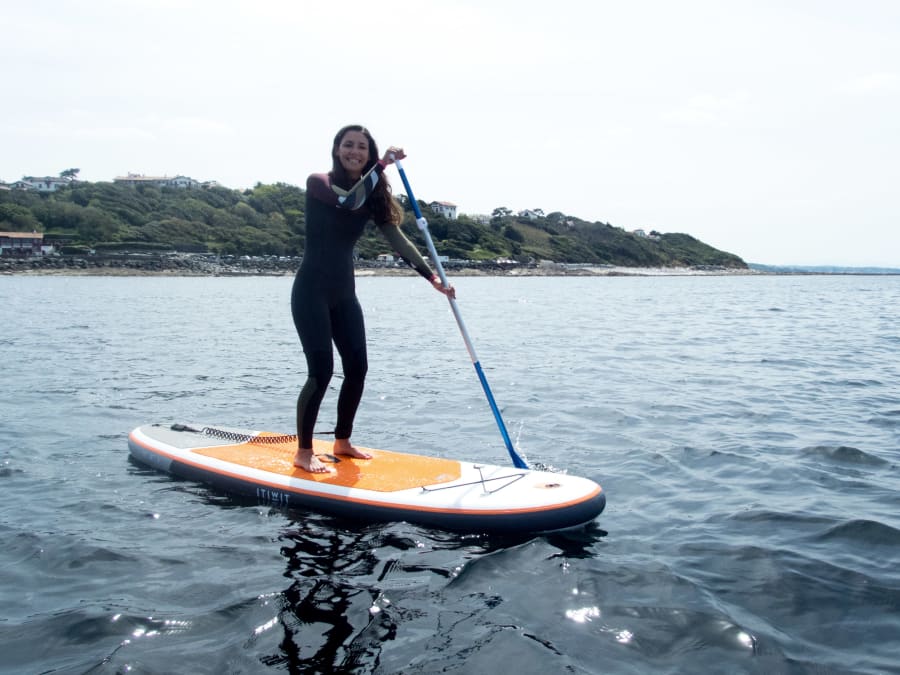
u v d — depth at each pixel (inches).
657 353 540.1
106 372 429.1
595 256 4945.9
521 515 173.5
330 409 329.7
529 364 474.6
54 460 237.6
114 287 1966.0
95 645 122.2
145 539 170.1
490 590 143.5
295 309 203.3
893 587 143.1
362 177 199.5
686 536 172.2
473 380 405.1
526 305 1306.6
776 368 457.1
